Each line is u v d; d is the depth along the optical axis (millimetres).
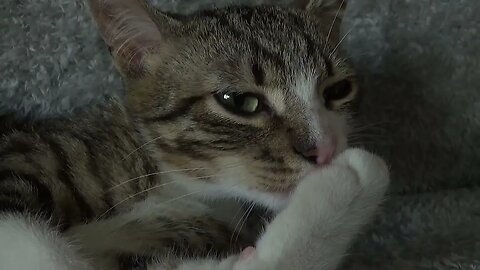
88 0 360
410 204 410
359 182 318
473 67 436
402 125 444
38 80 441
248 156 338
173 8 448
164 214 365
